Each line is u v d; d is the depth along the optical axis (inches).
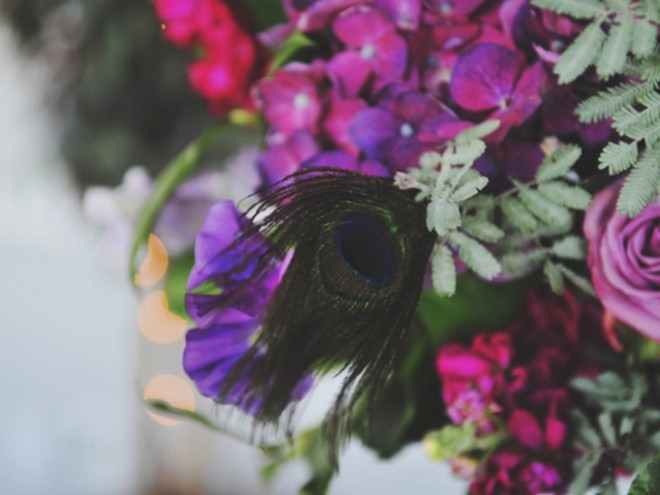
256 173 16.6
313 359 12.2
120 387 125.0
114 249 20.2
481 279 15.4
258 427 12.6
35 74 88.4
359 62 15.1
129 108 83.1
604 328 15.3
